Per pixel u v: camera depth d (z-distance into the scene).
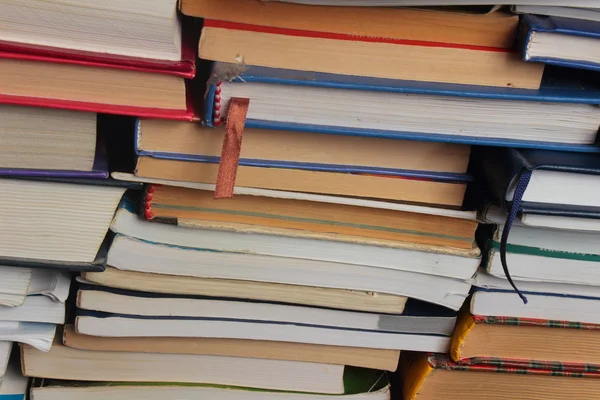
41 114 0.50
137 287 0.60
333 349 0.66
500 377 0.67
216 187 0.52
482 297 0.63
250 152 0.55
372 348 0.66
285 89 0.51
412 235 0.60
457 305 0.63
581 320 0.65
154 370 0.65
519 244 0.60
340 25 0.50
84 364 0.64
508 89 0.52
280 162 0.55
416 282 0.62
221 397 0.66
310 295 0.62
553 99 0.52
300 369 0.67
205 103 0.51
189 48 0.53
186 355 0.65
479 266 0.62
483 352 0.65
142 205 0.57
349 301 0.62
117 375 0.65
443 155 0.56
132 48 0.49
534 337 0.65
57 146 0.52
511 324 0.64
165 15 0.47
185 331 0.62
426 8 0.49
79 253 0.56
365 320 0.64
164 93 0.51
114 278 0.59
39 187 0.53
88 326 0.60
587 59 0.50
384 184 0.57
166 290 0.60
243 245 0.59
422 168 0.57
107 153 0.56
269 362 0.66
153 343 0.63
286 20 0.49
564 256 0.60
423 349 0.66
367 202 0.57
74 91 0.50
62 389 0.63
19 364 0.66
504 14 0.50
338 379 0.67
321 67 0.51
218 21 0.49
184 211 0.57
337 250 0.60
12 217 0.53
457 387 0.67
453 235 0.60
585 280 0.61
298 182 0.56
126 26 0.48
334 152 0.55
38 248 0.55
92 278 0.58
